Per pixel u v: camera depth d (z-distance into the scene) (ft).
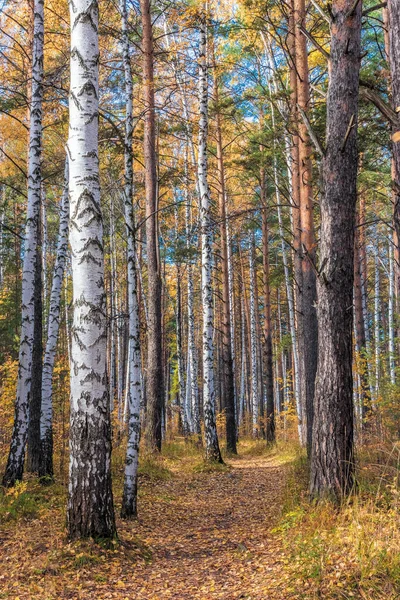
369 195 49.47
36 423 37.14
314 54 44.14
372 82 25.68
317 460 21.72
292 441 65.21
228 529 24.17
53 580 16.47
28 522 22.74
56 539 19.31
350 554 14.79
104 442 19.76
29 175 31.71
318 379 22.29
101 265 20.17
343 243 22.34
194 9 44.37
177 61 50.57
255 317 92.89
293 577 14.75
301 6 36.42
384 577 13.19
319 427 21.85
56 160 49.06
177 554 20.57
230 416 62.13
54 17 43.93
